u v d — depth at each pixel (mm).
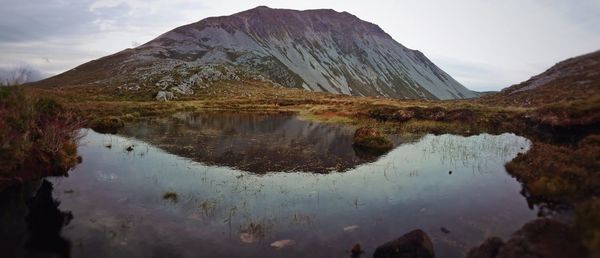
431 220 12273
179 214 13047
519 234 8250
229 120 48719
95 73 150375
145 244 10633
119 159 22047
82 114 42531
